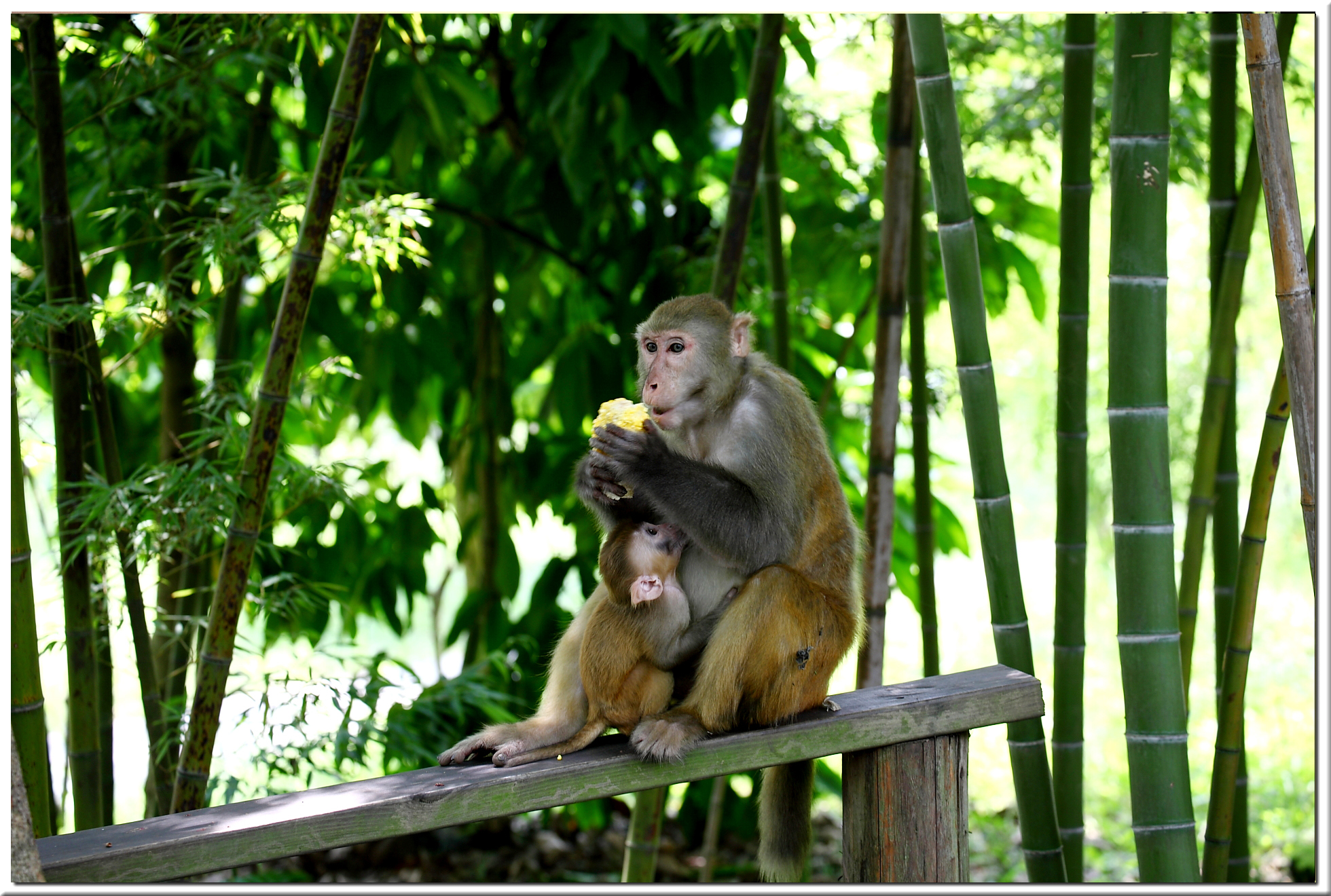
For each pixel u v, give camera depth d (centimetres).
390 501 796
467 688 634
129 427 766
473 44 765
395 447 1064
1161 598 384
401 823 315
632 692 358
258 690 533
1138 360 383
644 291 761
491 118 770
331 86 648
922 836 364
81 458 466
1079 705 463
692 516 359
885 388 541
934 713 363
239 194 500
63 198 464
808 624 358
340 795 322
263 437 423
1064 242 449
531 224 810
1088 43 441
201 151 716
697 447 407
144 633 482
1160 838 381
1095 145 691
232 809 316
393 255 503
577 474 406
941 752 368
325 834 307
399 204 496
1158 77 378
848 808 372
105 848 291
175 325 583
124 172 627
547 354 811
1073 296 448
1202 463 468
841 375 779
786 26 616
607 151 727
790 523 379
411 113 697
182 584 591
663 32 661
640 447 362
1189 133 688
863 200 748
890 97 532
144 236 641
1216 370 463
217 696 428
